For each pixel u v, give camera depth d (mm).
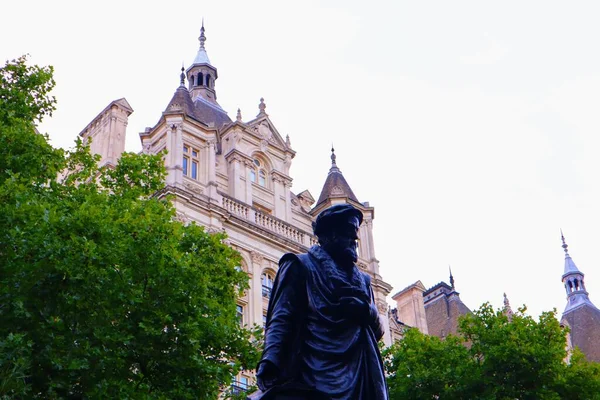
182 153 34500
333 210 6023
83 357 13336
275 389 5203
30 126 17906
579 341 64125
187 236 18016
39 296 13273
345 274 5887
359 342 5641
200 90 45281
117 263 14711
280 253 35469
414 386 23500
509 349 23422
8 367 11828
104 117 37219
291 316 5617
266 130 40438
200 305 15852
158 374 14938
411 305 47656
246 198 37062
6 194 14461
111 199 17984
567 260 71375
